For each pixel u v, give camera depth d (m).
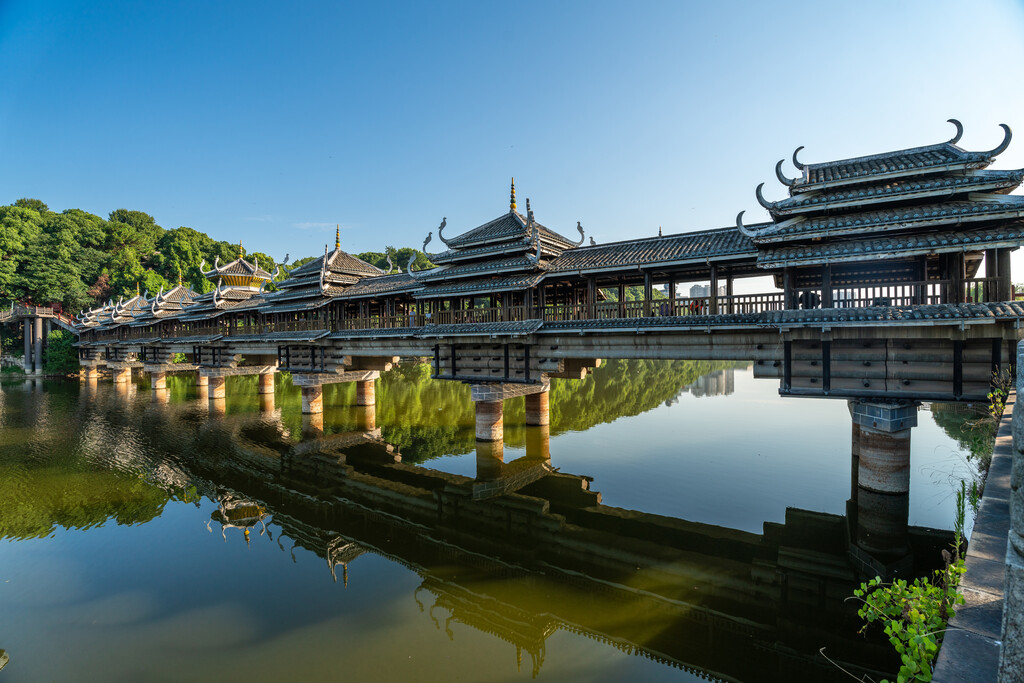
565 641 10.25
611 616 11.20
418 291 25.59
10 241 71.25
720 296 17.61
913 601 5.56
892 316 13.43
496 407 24.45
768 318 15.59
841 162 16.20
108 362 58.06
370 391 36.53
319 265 32.91
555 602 11.83
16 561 14.09
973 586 5.29
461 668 9.37
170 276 91.81
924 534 14.05
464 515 17.62
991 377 13.45
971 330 13.16
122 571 13.49
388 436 29.62
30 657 9.77
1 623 11.02
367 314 32.47
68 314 75.75
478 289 22.58
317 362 34.16
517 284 21.19
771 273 20.69
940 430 25.53
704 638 10.31
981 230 13.12
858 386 14.94
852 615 10.95
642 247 20.86
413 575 13.28
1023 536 3.37
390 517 17.56
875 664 9.36
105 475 22.25
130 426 32.56
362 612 11.44
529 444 26.33
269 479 21.84
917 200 14.17
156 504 18.77
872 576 12.41
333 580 13.00
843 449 23.45
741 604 11.55
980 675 4.09
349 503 18.92
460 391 47.88
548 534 15.68
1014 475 3.57
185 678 9.09
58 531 16.20
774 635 10.34
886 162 15.18
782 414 32.72
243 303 42.19
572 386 50.41
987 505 7.08
